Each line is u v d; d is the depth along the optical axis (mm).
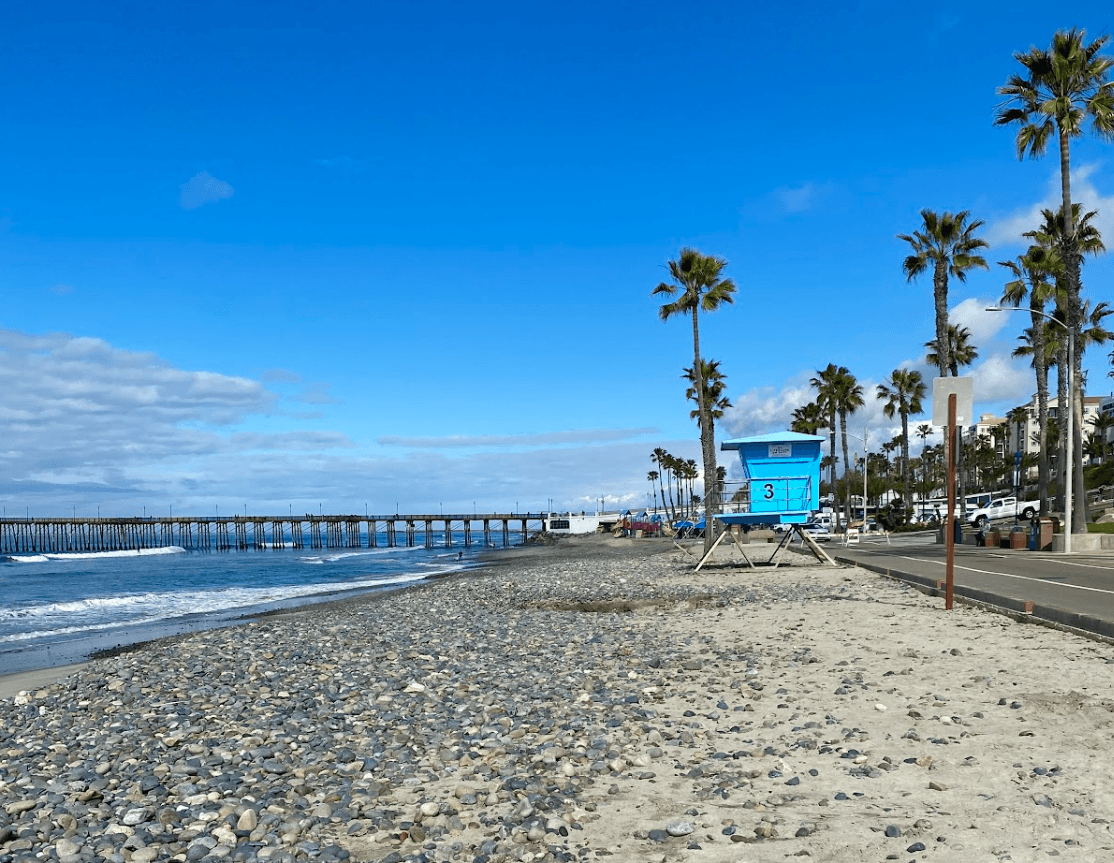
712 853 4727
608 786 6156
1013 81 35219
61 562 99500
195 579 59938
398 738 8125
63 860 5156
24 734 9625
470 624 18469
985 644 11328
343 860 4973
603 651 13062
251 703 10414
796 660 10977
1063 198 34219
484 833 5348
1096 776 5648
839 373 80688
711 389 70688
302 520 153625
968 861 4395
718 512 29203
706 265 45812
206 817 5898
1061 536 32625
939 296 42094
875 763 6273
